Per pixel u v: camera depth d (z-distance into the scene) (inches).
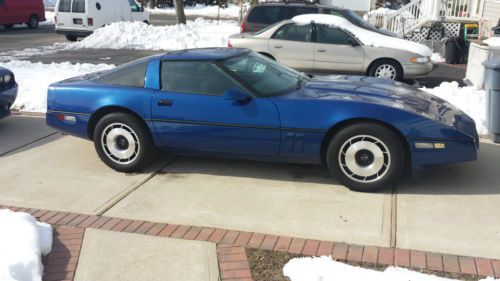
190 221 170.7
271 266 142.8
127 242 157.9
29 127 289.3
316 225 165.9
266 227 165.5
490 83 235.0
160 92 207.5
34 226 160.2
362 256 146.3
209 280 137.4
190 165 223.8
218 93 201.9
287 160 199.6
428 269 139.3
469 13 650.2
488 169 210.2
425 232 159.9
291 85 211.6
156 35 708.0
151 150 214.5
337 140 188.1
